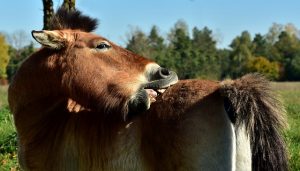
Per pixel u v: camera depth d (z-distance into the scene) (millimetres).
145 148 4219
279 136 4062
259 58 60094
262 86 4090
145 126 4254
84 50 4758
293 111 15422
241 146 3979
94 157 4500
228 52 69438
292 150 7750
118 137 4367
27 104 4992
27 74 4957
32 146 4906
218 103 4078
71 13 5242
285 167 4105
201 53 51781
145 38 36219
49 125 4879
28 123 4965
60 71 4781
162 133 4141
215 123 4008
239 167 3961
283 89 33688
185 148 4031
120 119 4438
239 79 4188
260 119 4004
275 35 79250
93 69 4668
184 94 4223
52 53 4871
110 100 4516
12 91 5094
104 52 4719
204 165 3967
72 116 4754
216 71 51406
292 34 77188
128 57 4695
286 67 61344
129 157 4289
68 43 4840
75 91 4711
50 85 4871
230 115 4027
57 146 4734
